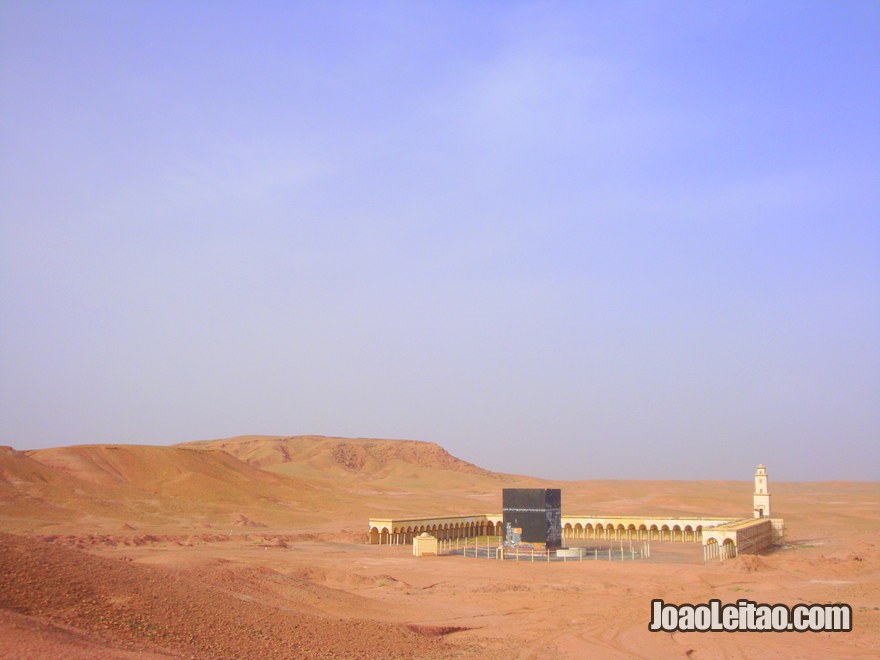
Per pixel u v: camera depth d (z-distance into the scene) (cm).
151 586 2361
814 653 2827
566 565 5472
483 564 5556
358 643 2478
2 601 1888
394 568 5266
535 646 2880
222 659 1970
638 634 3138
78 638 1747
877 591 4162
